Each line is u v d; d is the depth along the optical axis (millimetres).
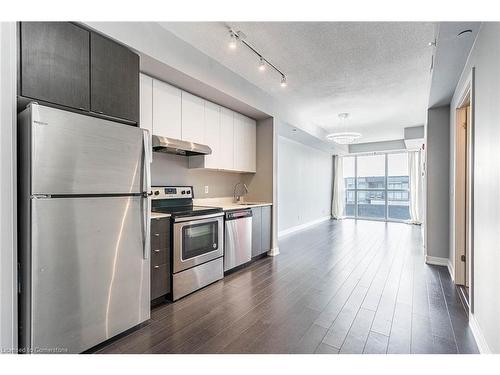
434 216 3779
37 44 1609
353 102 4422
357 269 3547
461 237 3010
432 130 3820
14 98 1509
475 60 2072
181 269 2645
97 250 1790
